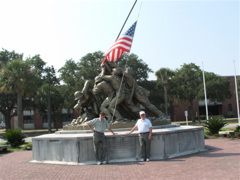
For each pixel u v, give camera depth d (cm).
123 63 3822
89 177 655
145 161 838
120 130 1000
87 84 1177
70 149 866
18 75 2803
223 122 1836
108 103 1123
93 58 3950
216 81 4816
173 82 4534
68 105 4022
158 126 1046
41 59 4856
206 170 662
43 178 673
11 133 1784
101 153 838
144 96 1173
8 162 1018
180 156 914
